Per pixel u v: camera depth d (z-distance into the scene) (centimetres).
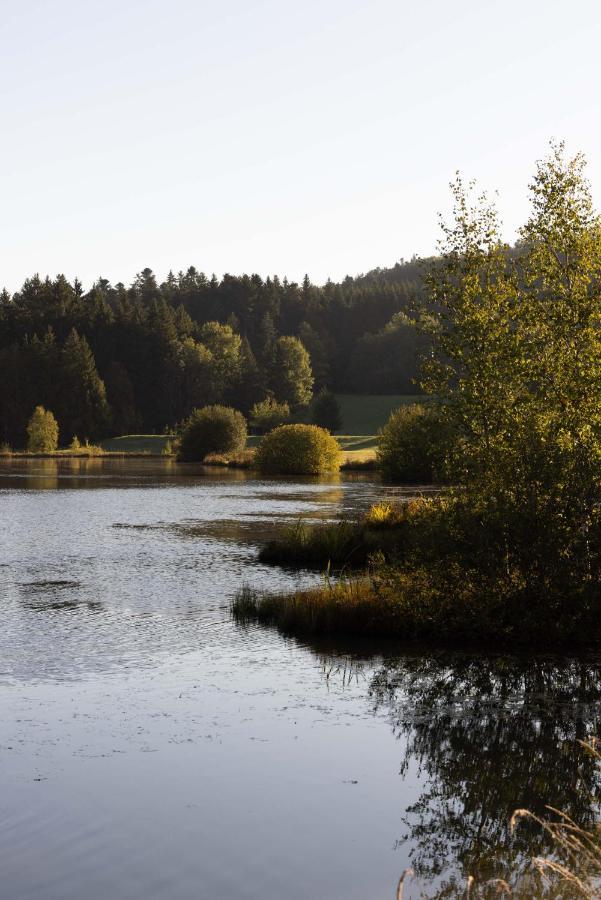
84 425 14025
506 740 940
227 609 1641
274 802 766
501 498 1461
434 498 1622
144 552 2405
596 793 799
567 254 1808
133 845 679
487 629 1399
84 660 1265
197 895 602
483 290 1808
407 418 5531
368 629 1454
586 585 1398
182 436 9362
